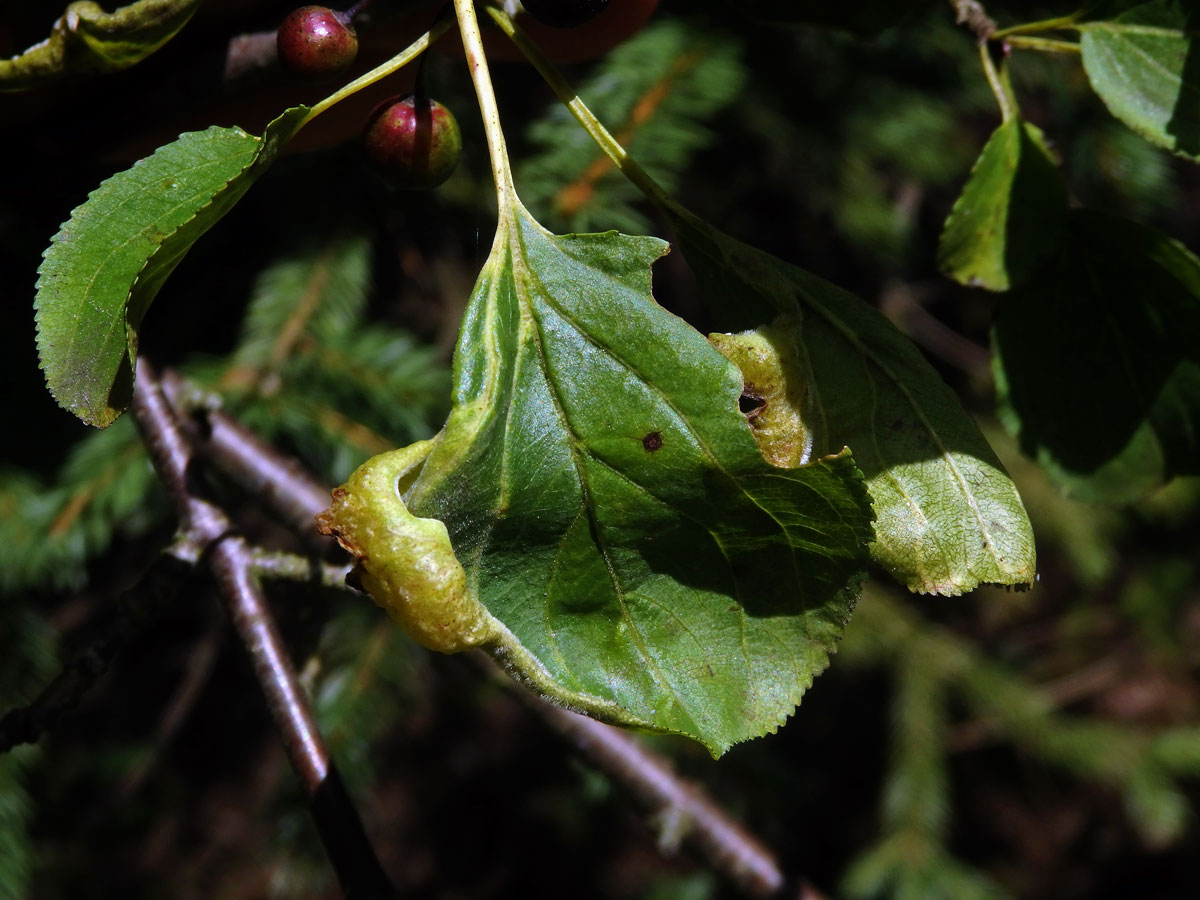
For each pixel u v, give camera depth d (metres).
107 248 0.18
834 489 0.18
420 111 0.19
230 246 0.36
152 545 0.39
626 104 0.33
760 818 0.42
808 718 0.61
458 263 0.42
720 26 0.36
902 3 0.22
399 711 0.41
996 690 0.48
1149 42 0.20
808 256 0.55
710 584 0.19
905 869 0.44
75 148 0.22
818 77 0.45
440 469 0.18
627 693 0.19
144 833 0.51
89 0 0.19
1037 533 0.50
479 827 0.61
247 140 0.19
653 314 0.18
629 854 0.61
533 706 0.26
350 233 0.34
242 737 0.55
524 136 0.34
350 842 0.21
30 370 0.30
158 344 0.34
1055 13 0.27
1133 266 0.21
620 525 0.19
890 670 0.50
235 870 0.52
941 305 0.62
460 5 0.18
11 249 0.25
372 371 0.33
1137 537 0.66
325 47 0.19
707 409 0.18
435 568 0.18
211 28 0.21
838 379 0.20
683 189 0.47
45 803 0.48
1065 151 0.43
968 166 0.48
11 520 0.31
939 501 0.19
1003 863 0.66
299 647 0.23
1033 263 0.21
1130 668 0.64
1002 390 0.22
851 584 0.19
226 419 0.26
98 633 0.22
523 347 0.18
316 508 0.25
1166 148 0.20
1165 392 0.21
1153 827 0.49
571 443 0.18
